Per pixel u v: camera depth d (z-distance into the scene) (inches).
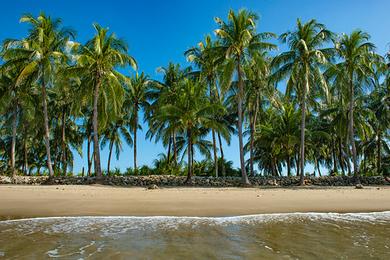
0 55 1104.2
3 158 1939.0
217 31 1045.2
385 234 324.5
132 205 533.3
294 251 261.7
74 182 1069.1
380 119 1432.1
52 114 1577.3
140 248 271.1
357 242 291.3
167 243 287.9
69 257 247.6
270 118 1625.2
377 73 1285.7
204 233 329.1
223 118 1633.9
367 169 1707.7
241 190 845.8
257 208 506.6
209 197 645.3
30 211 478.0
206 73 1344.7
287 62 1114.1
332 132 1641.2
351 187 1009.5
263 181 1107.9
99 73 1102.4
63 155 1542.8
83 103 1165.7
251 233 328.8
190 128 1119.6
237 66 1083.9
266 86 1298.0
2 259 243.6
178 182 1106.1
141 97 1557.6
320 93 1184.8
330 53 1106.1
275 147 1499.8
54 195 677.9
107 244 285.0
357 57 1171.9
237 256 247.8
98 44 1077.1
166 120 1112.2
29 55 1084.5
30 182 1104.8
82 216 438.9
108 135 1712.6
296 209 499.5
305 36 1106.7
